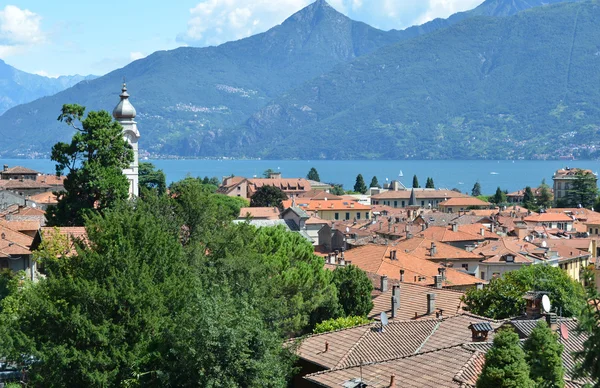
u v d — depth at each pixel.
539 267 94.12
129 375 56.59
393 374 54.03
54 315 57.19
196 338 53.84
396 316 81.75
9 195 196.62
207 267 71.25
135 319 57.97
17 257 100.50
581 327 41.09
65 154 124.25
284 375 58.03
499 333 47.84
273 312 64.50
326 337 66.81
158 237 66.19
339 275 86.56
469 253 149.25
